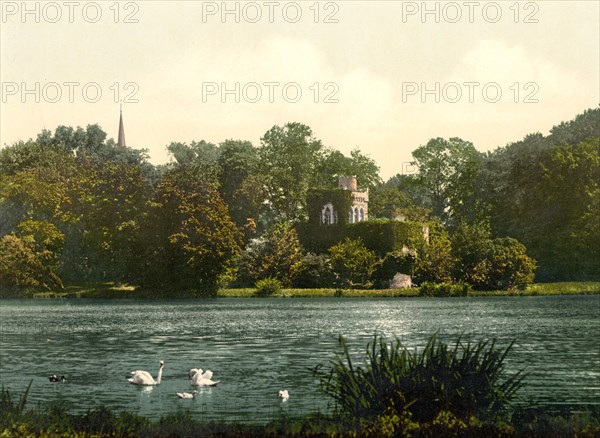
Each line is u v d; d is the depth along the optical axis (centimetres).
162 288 13962
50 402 3525
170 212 13938
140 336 7244
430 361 2189
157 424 2100
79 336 7312
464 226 14488
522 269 14125
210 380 4059
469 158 18700
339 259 14412
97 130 19612
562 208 15238
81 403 3506
